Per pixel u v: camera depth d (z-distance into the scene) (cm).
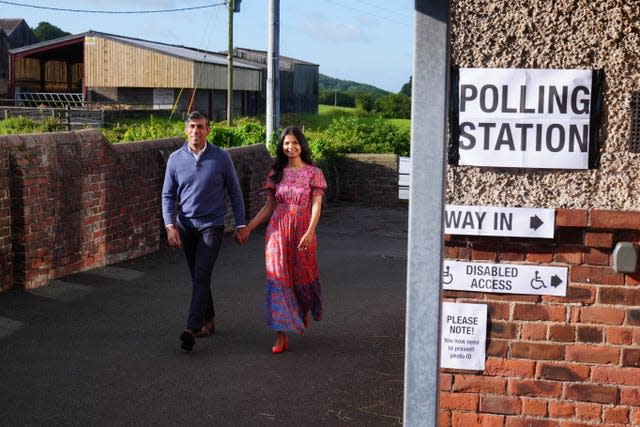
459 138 396
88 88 5591
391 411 543
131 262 1027
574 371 404
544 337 404
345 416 532
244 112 6397
